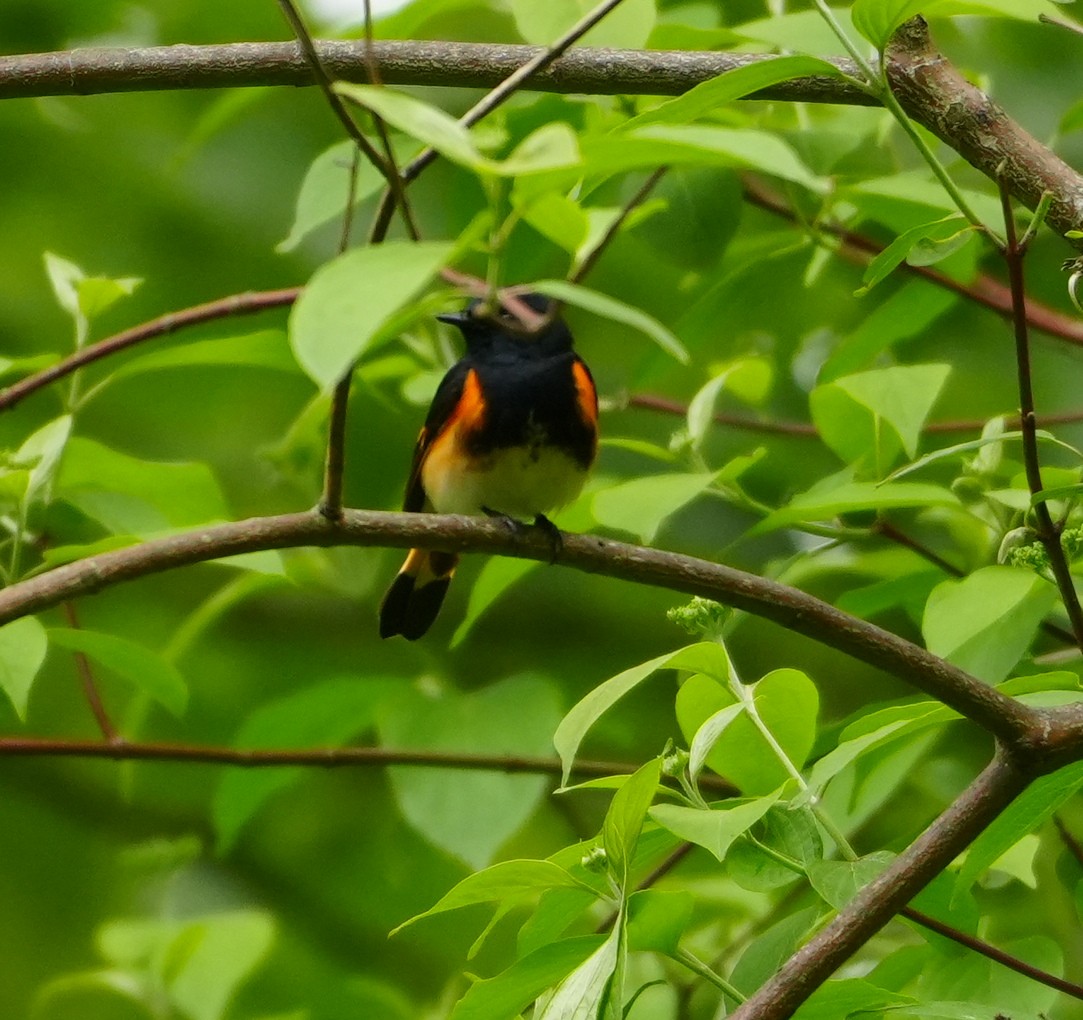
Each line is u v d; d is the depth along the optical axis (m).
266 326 12.34
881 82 4.88
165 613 12.59
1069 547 6.00
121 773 12.10
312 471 9.05
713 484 7.13
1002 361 11.70
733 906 7.84
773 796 4.93
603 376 12.35
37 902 12.56
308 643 12.52
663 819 4.88
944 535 9.28
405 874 10.77
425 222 12.20
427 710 8.00
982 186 9.88
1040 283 10.91
